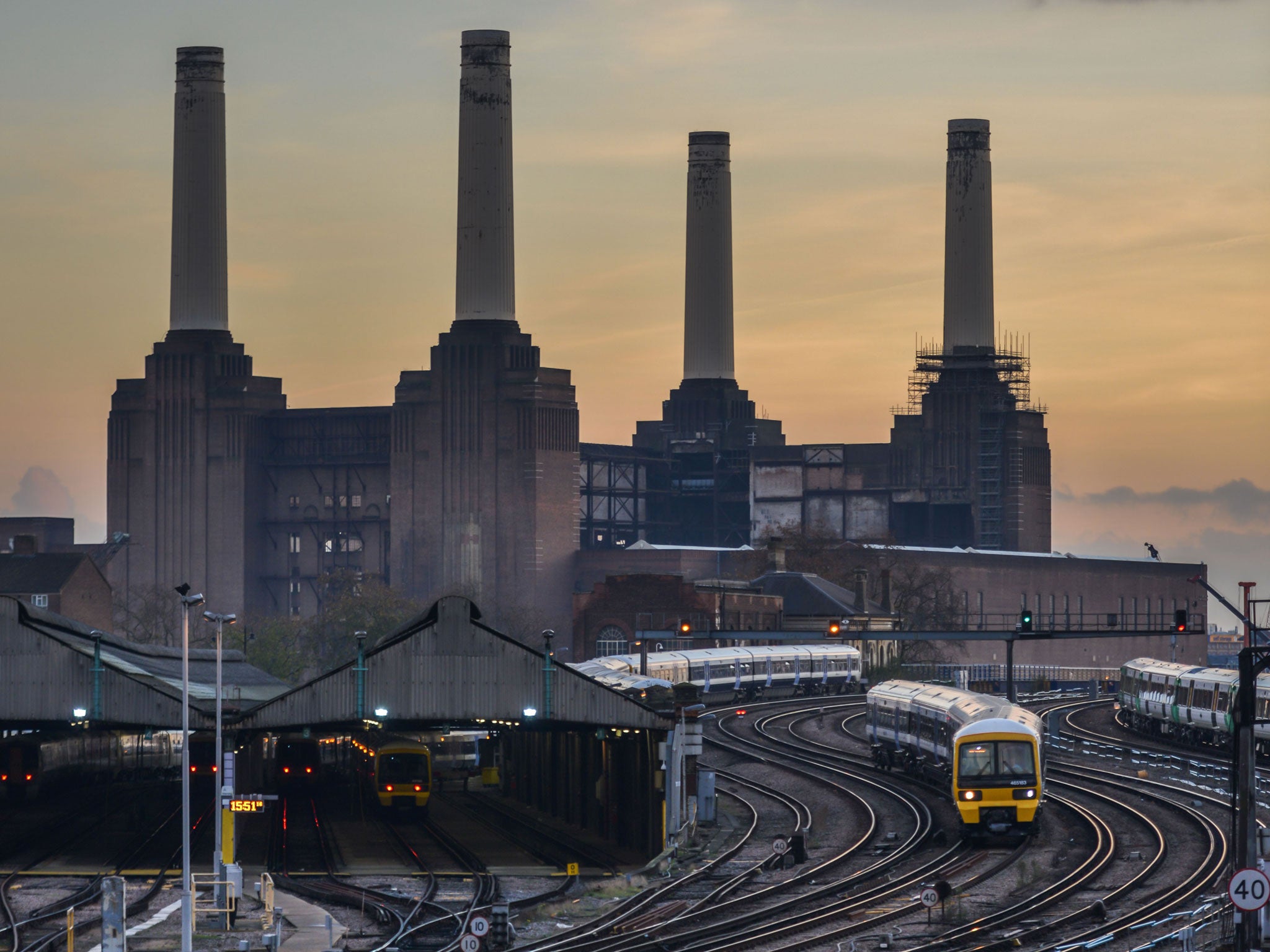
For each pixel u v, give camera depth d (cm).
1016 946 19525
